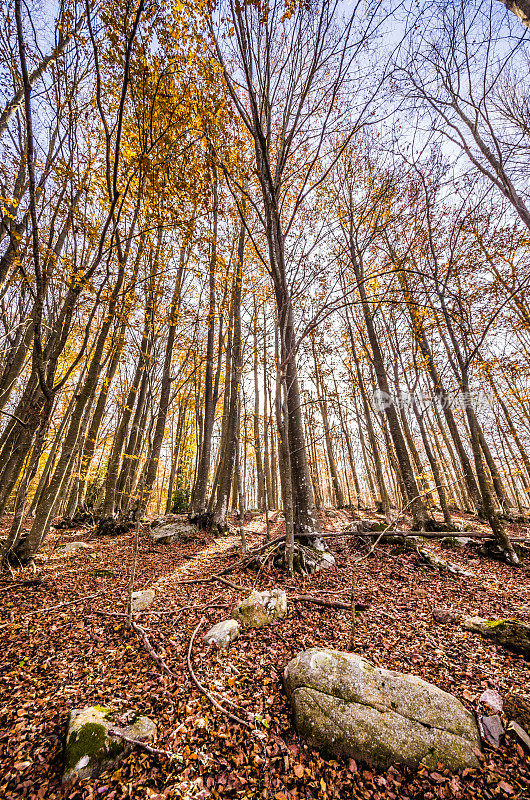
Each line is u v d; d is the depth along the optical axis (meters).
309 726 2.74
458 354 8.05
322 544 7.62
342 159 9.37
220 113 5.14
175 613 5.16
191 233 6.37
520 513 15.38
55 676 3.60
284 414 6.66
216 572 7.11
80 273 5.75
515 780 2.27
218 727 2.89
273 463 24.12
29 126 4.06
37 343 5.30
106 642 4.32
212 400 13.29
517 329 11.30
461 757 2.44
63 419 12.55
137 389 13.10
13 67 4.85
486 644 3.96
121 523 11.96
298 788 2.34
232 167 5.49
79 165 5.91
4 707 3.11
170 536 10.15
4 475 8.61
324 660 3.24
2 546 8.10
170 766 2.52
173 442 21.45
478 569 6.88
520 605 5.07
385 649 3.93
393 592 5.76
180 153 5.48
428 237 8.89
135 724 2.82
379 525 8.99
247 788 2.35
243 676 3.54
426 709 2.76
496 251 9.49
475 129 6.93
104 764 2.47
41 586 6.21
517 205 6.46
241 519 7.81
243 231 11.38
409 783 2.33
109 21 3.99
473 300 9.20
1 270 6.25
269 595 5.04
